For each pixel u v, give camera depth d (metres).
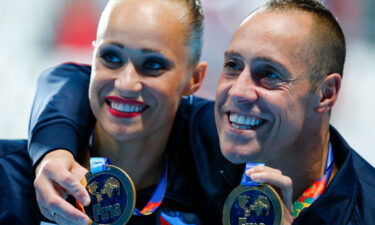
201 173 7.87
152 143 7.40
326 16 6.94
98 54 6.86
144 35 6.62
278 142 6.74
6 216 7.07
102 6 23.88
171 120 7.46
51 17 23.66
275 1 6.93
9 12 23.16
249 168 6.32
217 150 7.95
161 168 7.77
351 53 23.11
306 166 7.14
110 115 6.85
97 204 6.42
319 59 6.72
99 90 6.87
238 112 6.61
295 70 6.55
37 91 8.17
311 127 6.96
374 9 23.39
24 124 17.78
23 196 7.24
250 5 22.70
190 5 7.21
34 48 22.77
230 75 6.80
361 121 19.64
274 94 6.51
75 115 7.57
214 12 22.44
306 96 6.70
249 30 6.65
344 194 6.80
